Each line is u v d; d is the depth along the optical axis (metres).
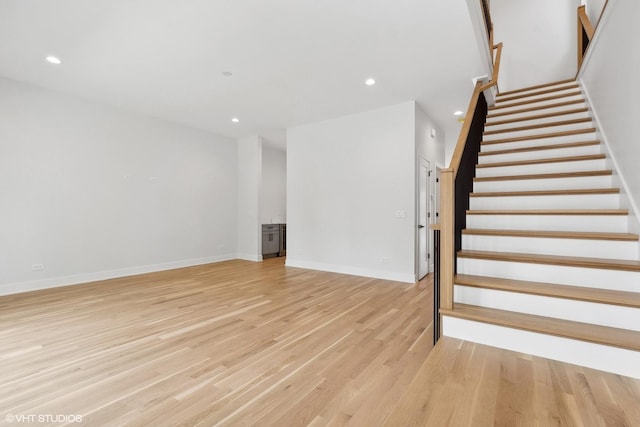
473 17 2.59
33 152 3.79
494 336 1.69
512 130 3.53
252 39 2.78
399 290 3.82
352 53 3.02
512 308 1.81
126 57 3.12
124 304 3.21
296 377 1.78
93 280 4.34
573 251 2.01
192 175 5.71
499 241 2.24
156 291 3.76
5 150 3.58
